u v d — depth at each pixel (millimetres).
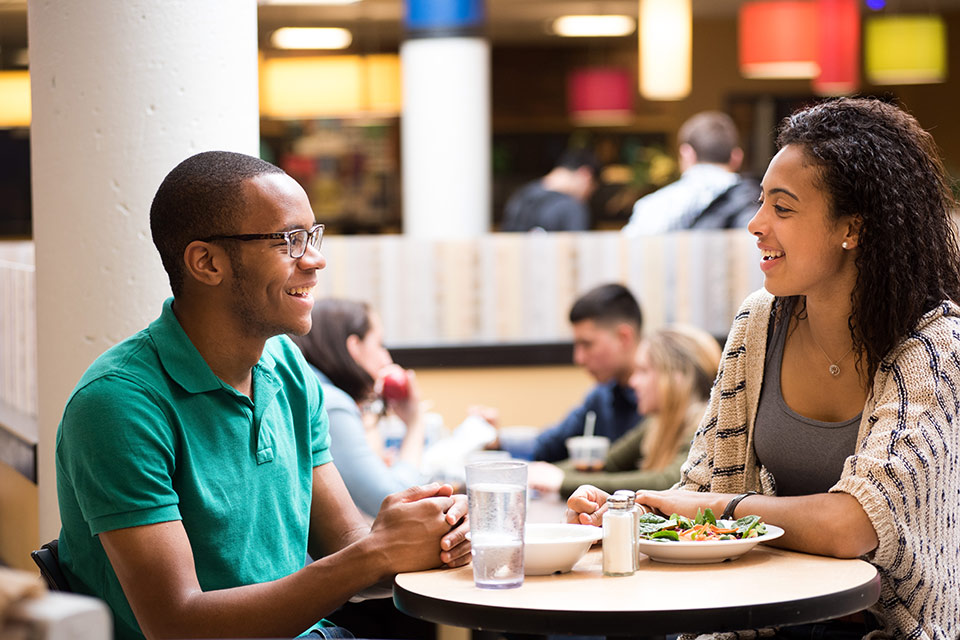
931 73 6004
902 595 1704
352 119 9234
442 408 4668
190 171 1688
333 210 9273
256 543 1731
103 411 1591
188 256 1675
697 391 3139
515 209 6121
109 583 1659
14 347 3371
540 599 1393
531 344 4699
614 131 9836
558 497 3057
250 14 2256
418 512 1599
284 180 1716
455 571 1582
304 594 1562
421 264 4676
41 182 2201
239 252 1667
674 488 2053
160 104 2150
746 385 1957
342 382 2957
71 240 2162
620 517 1517
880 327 1743
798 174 1764
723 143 5020
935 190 1817
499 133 9891
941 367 1711
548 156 9891
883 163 1751
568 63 9836
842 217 1759
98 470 1574
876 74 6027
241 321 1697
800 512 1632
